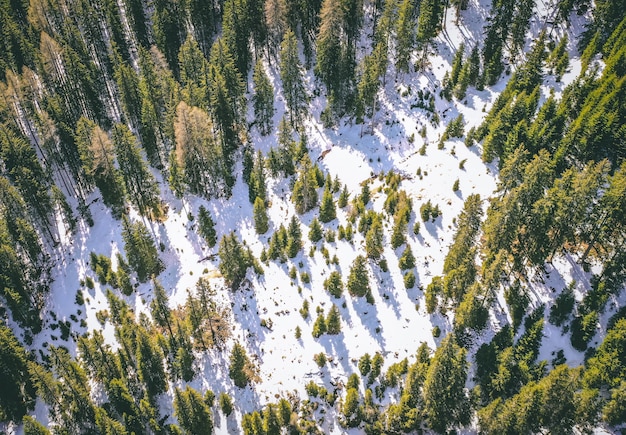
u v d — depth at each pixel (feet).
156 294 173.37
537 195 162.09
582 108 205.57
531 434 137.28
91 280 213.66
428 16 248.93
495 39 250.78
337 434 156.04
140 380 173.47
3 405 178.09
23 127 269.64
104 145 212.23
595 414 132.05
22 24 315.17
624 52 209.56
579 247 175.11
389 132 241.76
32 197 222.89
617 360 138.00
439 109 244.42
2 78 283.18
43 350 199.41
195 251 216.95
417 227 191.21
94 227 234.99
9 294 197.06
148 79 247.09
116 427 151.74
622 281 158.40
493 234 165.68
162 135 246.68
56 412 177.27
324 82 263.08
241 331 184.24
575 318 156.66
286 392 167.02
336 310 170.30
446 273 174.50
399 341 169.27
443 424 143.84
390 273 184.03
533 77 227.20
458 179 203.72
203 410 156.56
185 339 178.81
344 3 255.50
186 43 260.42
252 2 257.96
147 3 327.88
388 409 153.79
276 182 236.02
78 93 263.08
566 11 258.37
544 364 144.46
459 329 162.71
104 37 312.71
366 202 208.85
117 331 182.80
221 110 229.04
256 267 197.36
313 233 199.72
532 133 195.62
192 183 232.94
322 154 243.81
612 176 181.88
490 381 148.15
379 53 233.14
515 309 162.71
